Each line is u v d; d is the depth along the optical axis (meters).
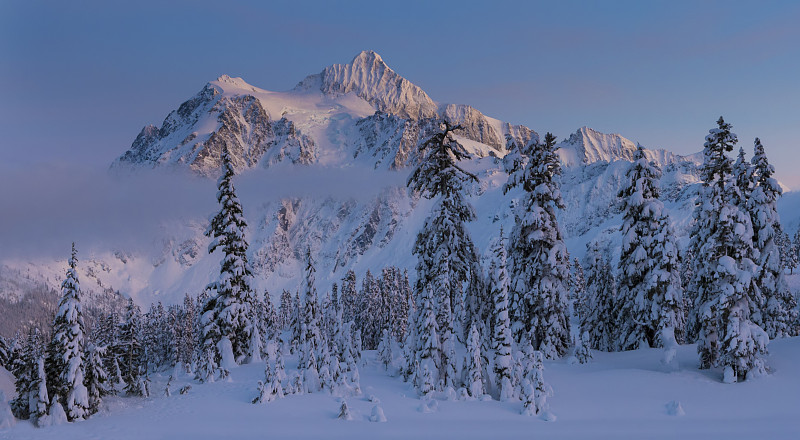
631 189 40.31
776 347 34.69
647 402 26.48
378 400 26.53
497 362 27.78
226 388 30.02
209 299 39.47
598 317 48.38
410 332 31.94
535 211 37.31
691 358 34.78
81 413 23.34
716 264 33.12
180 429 21.70
